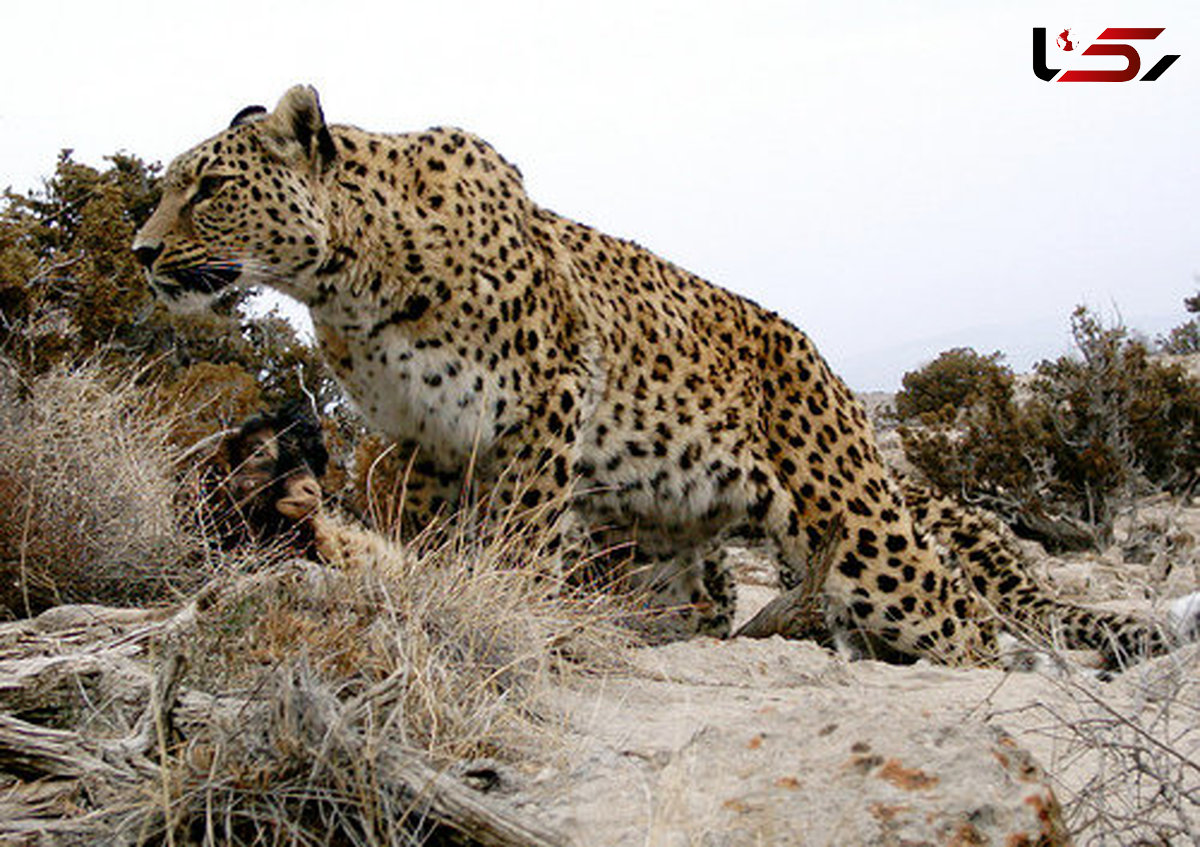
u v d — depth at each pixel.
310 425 5.42
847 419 6.71
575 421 5.84
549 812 2.91
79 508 5.11
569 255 6.19
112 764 2.98
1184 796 2.82
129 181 11.55
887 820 2.48
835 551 6.40
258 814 2.74
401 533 6.14
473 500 5.79
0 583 4.86
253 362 10.80
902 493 7.06
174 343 10.39
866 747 2.70
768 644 5.43
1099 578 9.27
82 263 8.60
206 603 4.12
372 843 2.63
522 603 4.46
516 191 6.10
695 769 2.76
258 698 3.27
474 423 5.61
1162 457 13.12
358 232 5.53
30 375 6.02
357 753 2.81
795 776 2.66
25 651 4.02
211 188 5.50
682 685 4.60
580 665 4.52
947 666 6.21
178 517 5.40
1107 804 2.96
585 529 6.32
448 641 4.02
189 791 2.78
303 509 5.17
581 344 5.97
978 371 22.75
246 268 5.55
